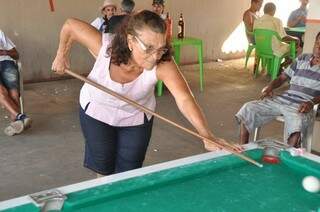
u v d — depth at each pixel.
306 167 1.88
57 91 5.89
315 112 3.61
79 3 6.51
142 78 2.12
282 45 6.56
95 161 2.46
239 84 6.65
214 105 5.48
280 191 1.71
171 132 4.39
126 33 1.90
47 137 4.17
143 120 2.36
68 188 1.57
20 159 3.64
